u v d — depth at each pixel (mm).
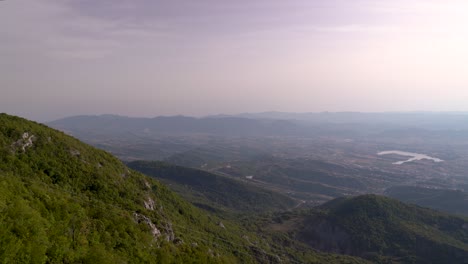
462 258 156375
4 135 79500
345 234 188750
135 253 63156
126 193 91125
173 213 112625
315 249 178375
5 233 44688
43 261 46125
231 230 145375
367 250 176875
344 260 156375
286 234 191875
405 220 195250
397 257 166750
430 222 195625
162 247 73375
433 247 166625
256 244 143375
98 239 59250
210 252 91938
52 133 94375
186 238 93000
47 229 51500
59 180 78312
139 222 77062
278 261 128375
